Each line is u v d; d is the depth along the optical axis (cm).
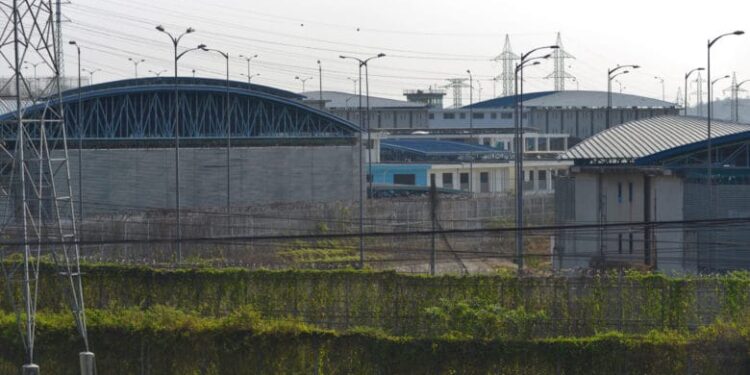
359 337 10619
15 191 13075
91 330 11069
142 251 18688
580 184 17812
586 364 10275
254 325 10881
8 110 17288
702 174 17625
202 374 10825
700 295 12850
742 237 16575
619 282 12888
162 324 11075
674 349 10244
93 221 18738
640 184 17100
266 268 15150
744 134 17900
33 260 13238
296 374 10644
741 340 10275
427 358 10412
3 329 11262
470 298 12900
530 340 10438
